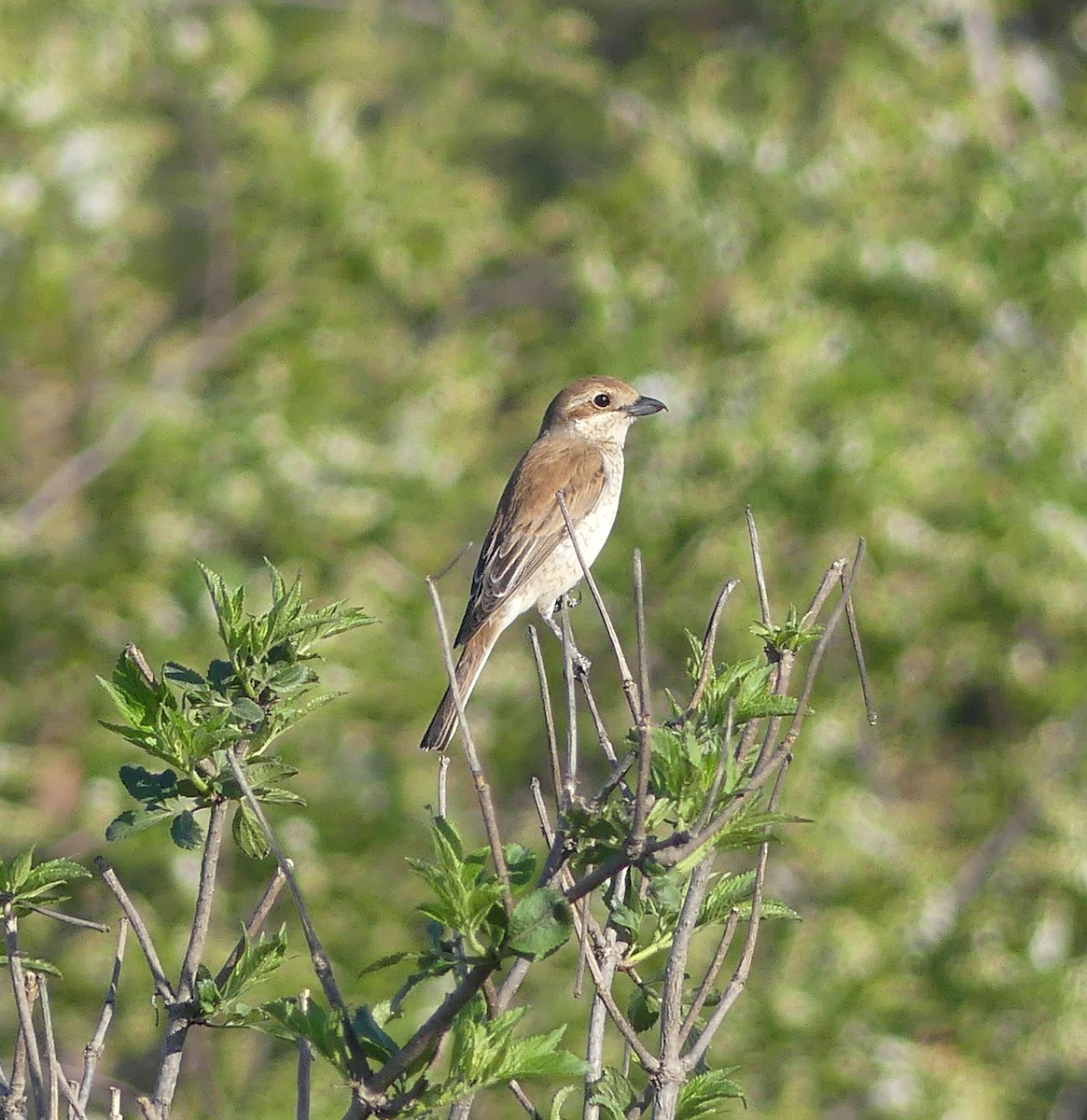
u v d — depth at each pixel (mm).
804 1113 15258
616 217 18172
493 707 16984
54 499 16969
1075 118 18953
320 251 18281
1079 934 16859
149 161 17906
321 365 17750
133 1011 15188
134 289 18344
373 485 17172
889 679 16781
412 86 20016
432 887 4676
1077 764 16891
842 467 16359
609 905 5496
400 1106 4664
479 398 18047
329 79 19172
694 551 16672
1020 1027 16094
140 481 16875
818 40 18562
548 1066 4668
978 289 17062
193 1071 15078
